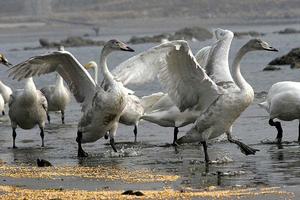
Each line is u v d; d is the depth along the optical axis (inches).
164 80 650.8
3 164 650.2
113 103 670.5
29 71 682.2
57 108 967.0
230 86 633.6
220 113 628.7
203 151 687.7
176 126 722.2
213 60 669.9
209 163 624.7
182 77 640.4
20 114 778.2
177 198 486.6
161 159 653.3
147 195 496.4
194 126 641.0
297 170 573.0
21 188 532.1
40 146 765.9
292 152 658.8
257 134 768.9
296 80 1229.7
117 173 588.7
